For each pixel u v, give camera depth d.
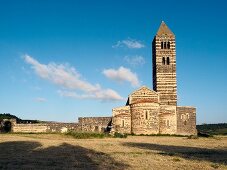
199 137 92.50
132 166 32.78
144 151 48.31
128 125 99.44
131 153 45.16
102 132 92.00
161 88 108.38
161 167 32.44
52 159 37.34
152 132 96.44
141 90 102.31
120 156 41.16
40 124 99.06
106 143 63.03
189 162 36.22
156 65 109.50
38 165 32.62
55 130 102.62
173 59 109.56
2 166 31.53
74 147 53.00
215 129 179.88
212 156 42.59
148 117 96.75
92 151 47.09
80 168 31.11
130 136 90.88
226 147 56.81
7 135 81.62
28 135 82.19
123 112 100.06
